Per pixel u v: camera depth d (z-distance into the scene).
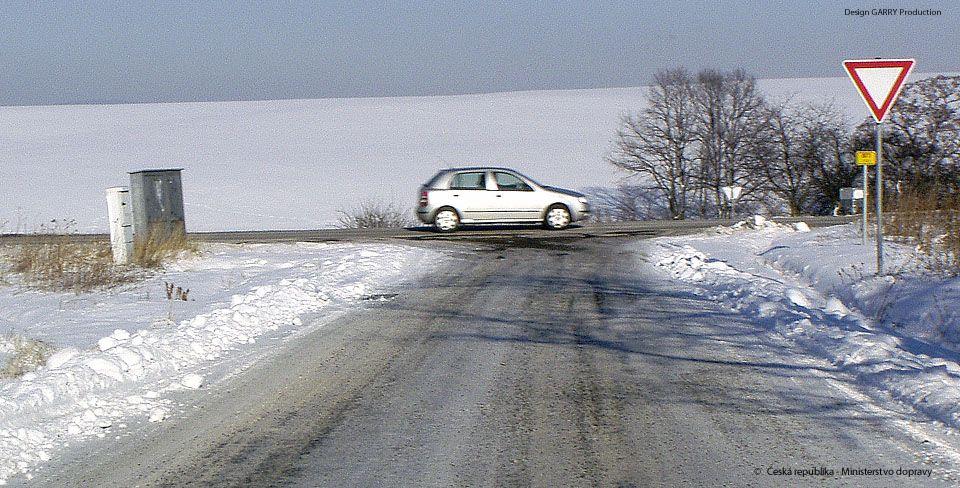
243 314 10.73
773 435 6.21
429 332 10.20
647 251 18.03
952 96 35.19
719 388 7.50
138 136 75.25
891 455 5.75
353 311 11.70
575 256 17.48
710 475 5.44
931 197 16.84
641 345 9.28
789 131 47.00
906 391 7.07
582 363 8.51
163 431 6.52
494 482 5.36
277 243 20.39
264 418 6.82
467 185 23.00
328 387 7.74
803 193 46.62
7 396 6.93
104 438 6.37
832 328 9.41
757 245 19.00
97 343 9.54
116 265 15.56
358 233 23.62
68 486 5.42
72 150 68.25
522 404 7.09
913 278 11.91
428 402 7.20
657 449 5.94
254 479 5.48
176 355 8.80
